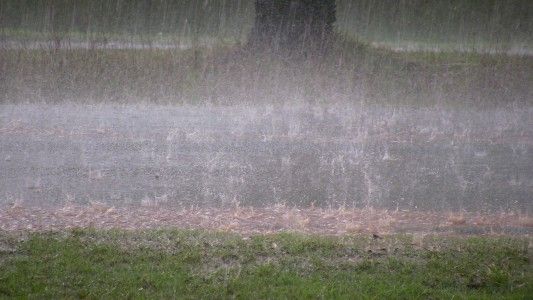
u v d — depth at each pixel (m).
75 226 8.91
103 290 6.93
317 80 20.80
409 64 23.38
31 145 13.69
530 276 7.44
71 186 10.98
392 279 7.31
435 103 19.05
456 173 12.04
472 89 20.66
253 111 17.62
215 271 7.42
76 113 17.11
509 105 18.98
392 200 10.45
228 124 15.97
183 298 6.83
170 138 14.46
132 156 12.90
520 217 9.64
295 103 18.77
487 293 7.10
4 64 21.84
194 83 20.39
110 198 10.36
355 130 15.56
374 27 37.34
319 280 7.25
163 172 11.85
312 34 23.48
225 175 11.70
